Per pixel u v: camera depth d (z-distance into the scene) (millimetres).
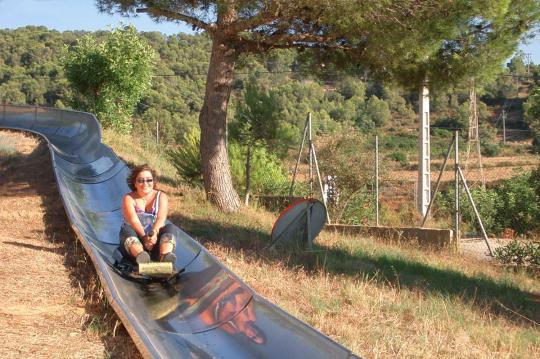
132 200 8602
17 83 65750
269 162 22391
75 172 17062
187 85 74438
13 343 6035
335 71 18984
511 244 15609
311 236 12805
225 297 7391
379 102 64500
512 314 9867
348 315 8328
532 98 16156
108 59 31234
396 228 16781
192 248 8898
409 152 46906
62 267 8852
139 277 8320
